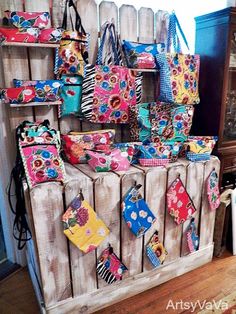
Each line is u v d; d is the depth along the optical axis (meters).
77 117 1.67
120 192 1.41
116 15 1.63
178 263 1.74
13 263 1.90
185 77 1.72
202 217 1.77
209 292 1.63
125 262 1.54
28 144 1.29
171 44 1.82
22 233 1.62
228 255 1.98
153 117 1.67
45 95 1.40
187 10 1.94
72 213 1.28
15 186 1.53
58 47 1.43
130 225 1.45
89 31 1.58
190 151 1.63
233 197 1.89
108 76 1.57
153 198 1.53
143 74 1.82
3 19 1.35
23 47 1.43
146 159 1.52
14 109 1.51
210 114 1.87
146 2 1.77
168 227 1.63
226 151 1.86
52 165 1.27
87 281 1.45
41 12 1.38
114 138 1.76
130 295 1.61
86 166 1.49
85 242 1.33
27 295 1.63
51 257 1.32
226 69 1.72
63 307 1.42
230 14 1.61
